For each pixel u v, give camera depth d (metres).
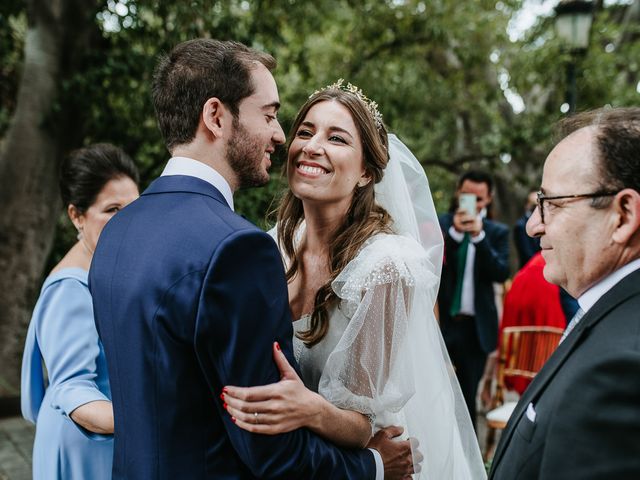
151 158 6.52
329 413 1.36
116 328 1.29
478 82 9.34
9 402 5.34
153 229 1.30
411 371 1.62
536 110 9.55
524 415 1.16
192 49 1.40
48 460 1.77
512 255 9.68
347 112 1.76
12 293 5.42
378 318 1.59
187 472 1.21
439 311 4.05
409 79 8.55
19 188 5.45
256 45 6.08
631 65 9.11
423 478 1.76
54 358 1.73
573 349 1.09
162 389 1.21
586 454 0.94
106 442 1.75
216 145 1.38
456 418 2.00
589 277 1.14
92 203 1.97
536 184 8.78
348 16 7.96
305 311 1.90
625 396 0.93
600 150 1.11
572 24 5.98
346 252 1.69
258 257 1.23
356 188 1.85
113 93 5.68
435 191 10.98
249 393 1.18
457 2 8.06
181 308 1.19
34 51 5.51
